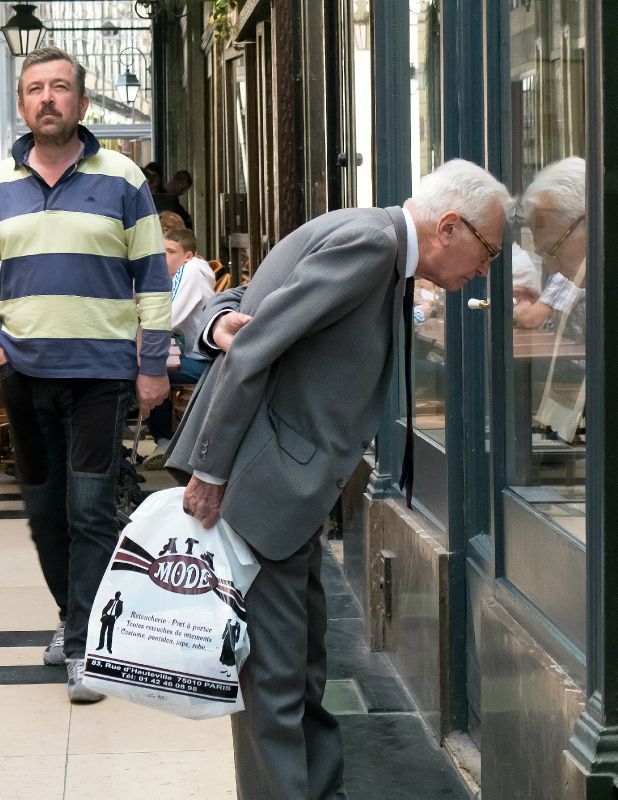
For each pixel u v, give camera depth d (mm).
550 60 2922
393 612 4555
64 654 4430
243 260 11062
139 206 4387
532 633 2939
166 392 4504
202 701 2846
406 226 2797
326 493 2844
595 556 2387
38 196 4312
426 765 3686
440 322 4008
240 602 2871
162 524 2898
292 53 6949
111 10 20531
